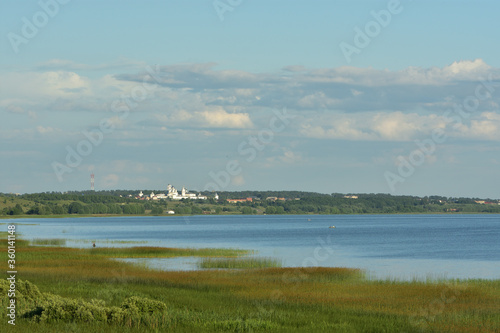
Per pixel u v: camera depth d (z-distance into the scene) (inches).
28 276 2130.9
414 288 1973.4
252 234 7662.4
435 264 3385.8
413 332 1263.5
